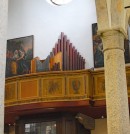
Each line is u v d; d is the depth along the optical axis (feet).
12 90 45.19
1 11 11.89
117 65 26.71
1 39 11.69
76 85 42.96
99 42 50.34
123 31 28.17
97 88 43.21
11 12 57.98
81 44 51.67
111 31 27.68
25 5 57.36
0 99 11.27
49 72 43.37
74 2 54.24
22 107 43.70
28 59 54.24
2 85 11.46
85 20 52.60
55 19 54.65
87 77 43.01
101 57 49.62
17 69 54.24
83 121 47.09
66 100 42.47
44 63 47.09
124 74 27.07
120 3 29.04
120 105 25.90
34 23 55.88
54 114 46.26
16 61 54.80
